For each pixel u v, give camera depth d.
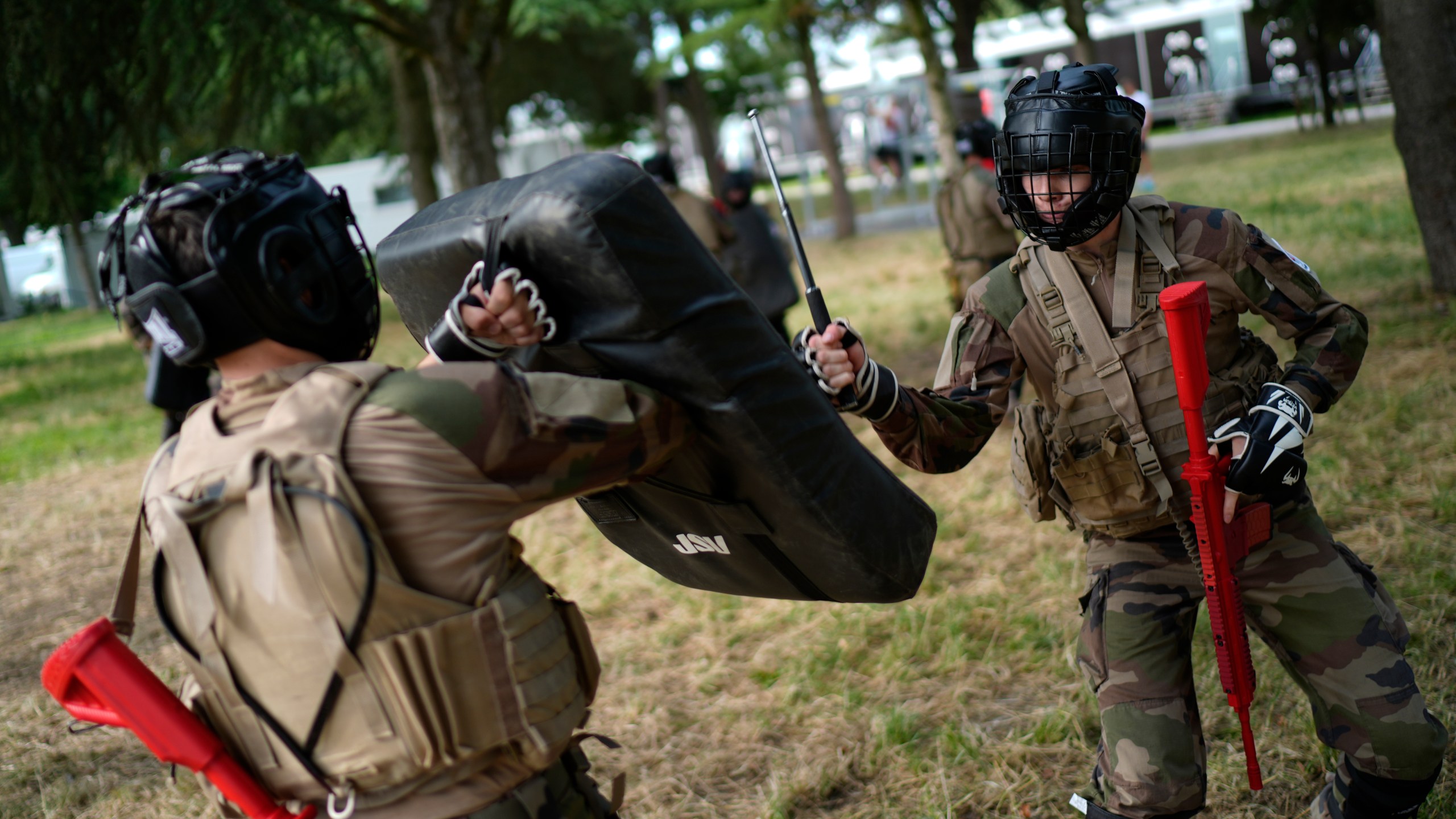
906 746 3.30
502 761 1.41
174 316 1.33
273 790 1.40
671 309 1.50
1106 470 2.12
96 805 3.57
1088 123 1.93
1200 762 2.10
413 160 18.50
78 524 6.88
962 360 2.24
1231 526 2.02
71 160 9.02
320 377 1.34
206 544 1.32
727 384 1.56
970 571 4.48
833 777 3.21
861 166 35.47
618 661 4.11
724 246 7.24
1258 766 2.11
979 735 3.28
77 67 8.46
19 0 8.12
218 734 1.42
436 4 11.30
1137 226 2.11
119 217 1.37
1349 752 2.08
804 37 18.64
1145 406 2.10
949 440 2.16
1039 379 2.23
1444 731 2.06
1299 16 22.84
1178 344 1.88
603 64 24.09
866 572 1.82
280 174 1.39
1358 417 5.29
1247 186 15.34
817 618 4.23
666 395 1.58
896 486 1.88
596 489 1.52
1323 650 2.07
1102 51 31.72
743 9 17.31
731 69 23.20
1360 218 10.69
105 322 22.64
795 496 1.68
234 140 10.29
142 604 5.34
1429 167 6.93
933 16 20.66
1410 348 6.23
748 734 3.53
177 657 4.61
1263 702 3.21
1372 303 7.34
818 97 18.80
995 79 19.42
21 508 7.43
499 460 1.36
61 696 1.39
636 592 4.75
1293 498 2.13
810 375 1.95
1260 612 2.14
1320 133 23.39
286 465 1.28
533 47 22.47
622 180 1.48
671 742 3.56
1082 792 2.96
